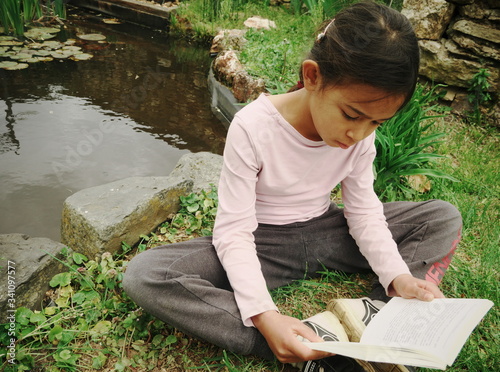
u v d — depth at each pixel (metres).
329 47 1.08
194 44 4.86
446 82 3.10
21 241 1.68
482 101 3.01
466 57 2.98
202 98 3.60
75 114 3.12
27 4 4.81
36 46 4.29
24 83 3.54
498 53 2.87
